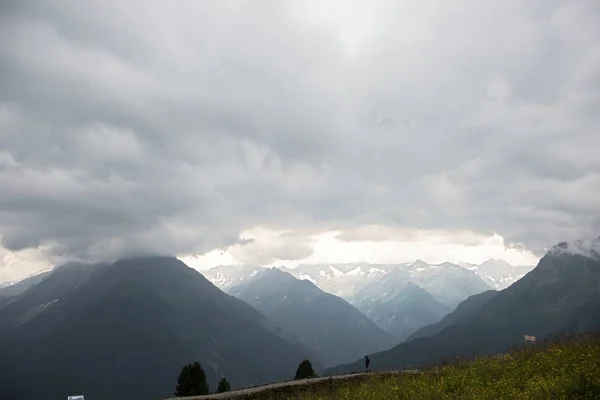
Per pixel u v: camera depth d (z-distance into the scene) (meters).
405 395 21.44
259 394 38.81
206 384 52.53
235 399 38.44
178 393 51.56
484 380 21.34
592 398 16.17
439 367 28.91
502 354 28.53
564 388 17.08
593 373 17.91
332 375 47.72
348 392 25.34
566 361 21.00
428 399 20.00
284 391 38.69
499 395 18.11
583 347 23.31
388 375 33.84
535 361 22.62
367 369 45.72
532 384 18.30
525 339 33.84
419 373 28.20
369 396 22.95
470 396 18.64
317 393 29.27
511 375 20.94
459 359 31.00
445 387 21.23
